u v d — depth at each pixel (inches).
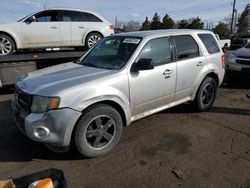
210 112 204.8
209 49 199.2
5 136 160.7
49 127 118.6
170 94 169.9
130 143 150.1
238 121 186.1
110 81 134.3
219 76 206.5
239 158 133.8
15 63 260.7
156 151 141.0
